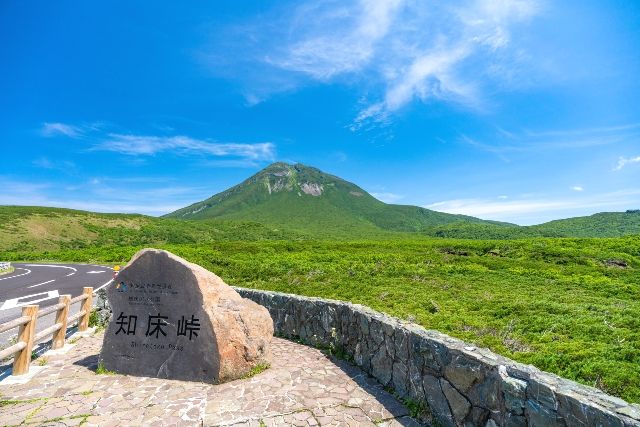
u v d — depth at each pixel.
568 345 8.21
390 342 6.19
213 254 30.59
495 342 8.67
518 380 3.79
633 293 17.05
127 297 7.07
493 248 39.50
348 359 7.51
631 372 6.42
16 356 6.53
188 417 5.07
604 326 9.77
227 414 5.17
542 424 3.41
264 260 26.36
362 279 19.08
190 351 6.59
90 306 9.88
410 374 5.57
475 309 12.85
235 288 12.06
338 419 5.04
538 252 34.75
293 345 8.76
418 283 18.27
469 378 4.43
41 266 31.97
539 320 10.61
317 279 19.11
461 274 22.09
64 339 8.27
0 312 12.20
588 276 22.55
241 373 6.53
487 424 4.11
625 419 2.74
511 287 17.94
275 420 4.99
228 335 6.57
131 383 6.32
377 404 5.52
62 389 6.00
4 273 25.95
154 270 7.08
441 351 4.95
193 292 6.86
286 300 9.90
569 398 3.19
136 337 6.87
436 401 4.94
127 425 4.85
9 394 5.78
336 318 8.19
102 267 30.45
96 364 7.22
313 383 6.31
